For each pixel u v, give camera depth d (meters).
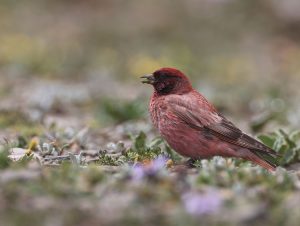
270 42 32.41
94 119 16.47
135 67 26.11
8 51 26.77
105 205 7.74
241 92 22.50
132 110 16.56
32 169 9.15
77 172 8.86
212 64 28.11
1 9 32.75
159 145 12.12
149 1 34.22
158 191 8.17
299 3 33.31
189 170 9.70
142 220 7.39
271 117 15.91
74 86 22.50
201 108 11.13
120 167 9.87
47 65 25.70
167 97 11.34
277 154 10.66
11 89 21.33
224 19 33.44
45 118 16.88
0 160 9.50
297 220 7.41
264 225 7.38
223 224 7.31
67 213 7.50
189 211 7.49
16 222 7.31
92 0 34.31
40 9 33.38
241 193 8.17
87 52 29.23
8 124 15.63
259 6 33.91
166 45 31.34
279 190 8.45
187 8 33.81
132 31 32.22
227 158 10.66
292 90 23.64
